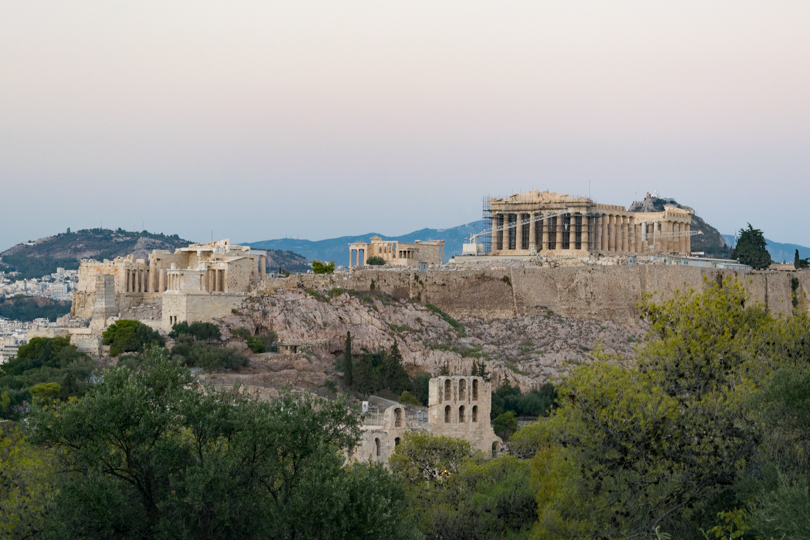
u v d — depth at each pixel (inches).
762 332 3457.2
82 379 6894.7
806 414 2824.8
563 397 3275.1
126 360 7022.6
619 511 2989.7
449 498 4156.0
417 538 3395.7
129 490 3243.1
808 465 2760.8
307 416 3449.8
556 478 3447.3
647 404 3070.9
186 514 3142.2
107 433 3171.8
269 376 7101.4
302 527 3117.6
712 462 2955.2
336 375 7632.9
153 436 3243.1
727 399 3058.6
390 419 4963.1
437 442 4697.3
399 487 3459.6
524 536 3747.5
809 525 2391.7
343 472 3265.3
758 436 2903.5
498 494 4037.9
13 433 4033.0
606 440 3075.8
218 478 3100.4
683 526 2950.3
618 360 3442.4
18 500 3265.3
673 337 3437.5
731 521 2765.7
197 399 3380.9
